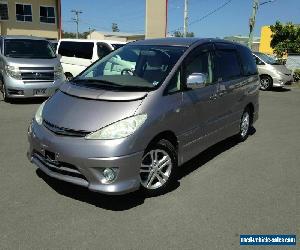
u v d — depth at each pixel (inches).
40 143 153.7
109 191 142.8
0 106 357.1
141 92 157.2
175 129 167.8
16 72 363.9
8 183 170.7
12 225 135.0
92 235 130.6
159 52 188.7
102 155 140.6
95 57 471.2
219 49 219.8
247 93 249.9
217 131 212.4
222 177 190.9
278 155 232.8
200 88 189.3
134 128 145.5
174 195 165.9
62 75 391.9
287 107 429.4
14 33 1422.2
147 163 158.4
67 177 149.1
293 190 176.9
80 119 148.9
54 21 1498.5
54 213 144.8
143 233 133.2
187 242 128.7
